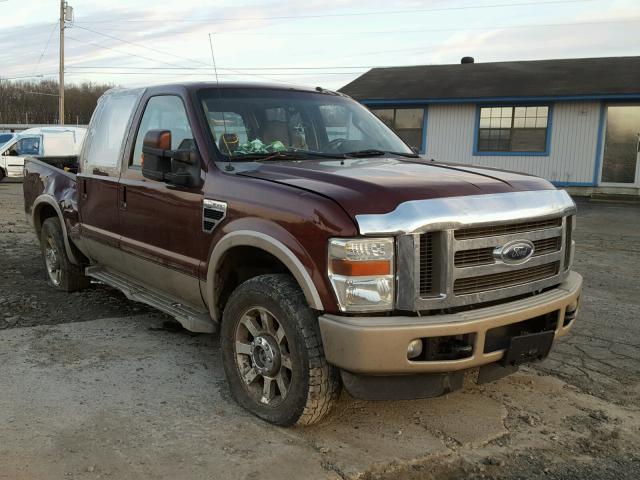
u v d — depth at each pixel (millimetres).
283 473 2973
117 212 4785
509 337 3285
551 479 3018
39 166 6496
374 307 2955
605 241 10477
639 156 17859
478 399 3889
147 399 3758
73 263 5980
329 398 3232
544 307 3338
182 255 4051
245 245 3438
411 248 2943
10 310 5512
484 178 3490
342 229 2945
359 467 3049
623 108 17812
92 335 4914
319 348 3160
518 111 18891
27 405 3625
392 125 20625
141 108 4691
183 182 3900
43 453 3092
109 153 4984
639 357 4699
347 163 3904
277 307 3277
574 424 3592
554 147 18609
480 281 3172
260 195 3400
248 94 4410
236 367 3645
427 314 3047
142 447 3182
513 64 22328
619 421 3639
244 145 4066
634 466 3152
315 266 3041
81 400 3715
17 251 8406
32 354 4461
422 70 23031
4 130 51094
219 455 3121
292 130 4406
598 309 6012
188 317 4109
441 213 2996
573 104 18188
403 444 3295
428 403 3807
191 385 3988
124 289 4953
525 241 3316
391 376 3068
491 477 3025
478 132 19484
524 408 3781
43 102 67688
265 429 3406
